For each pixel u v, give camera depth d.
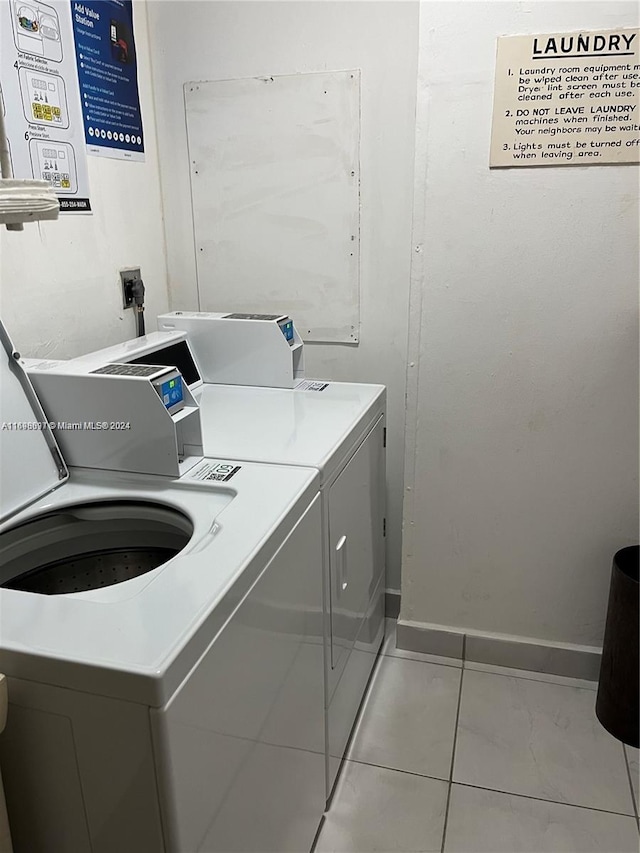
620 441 1.88
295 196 2.12
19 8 1.55
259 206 2.17
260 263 2.22
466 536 2.09
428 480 2.06
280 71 2.03
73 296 1.83
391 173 2.02
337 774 1.74
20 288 1.63
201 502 1.26
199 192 2.21
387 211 2.05
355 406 1.80
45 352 1.73
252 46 2.03
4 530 1.22
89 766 0.86
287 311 2.24
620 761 1.79
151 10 2.08
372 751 1.82
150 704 0.79
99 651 0.81
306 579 1.34
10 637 0.85
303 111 2.04
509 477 1.99
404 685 2.07
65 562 1.41
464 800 1.67
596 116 1.65
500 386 1.92
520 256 1.79
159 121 2.18
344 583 1.66
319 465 1.39
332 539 1.52
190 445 1.44
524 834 1.57
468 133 1.73
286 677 1.26
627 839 1.56
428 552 2.14
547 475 1.96
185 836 0.88
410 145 1.98
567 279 1.78
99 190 1.91
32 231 1.65
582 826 1.59
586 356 1.83
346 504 1.63
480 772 1.75
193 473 1.36
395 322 2.15
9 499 1.25
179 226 2.27
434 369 1.95
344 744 1.79
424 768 1.76
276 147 2.10
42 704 0.84
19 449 1.31
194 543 1.09
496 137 1.71
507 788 1.70
